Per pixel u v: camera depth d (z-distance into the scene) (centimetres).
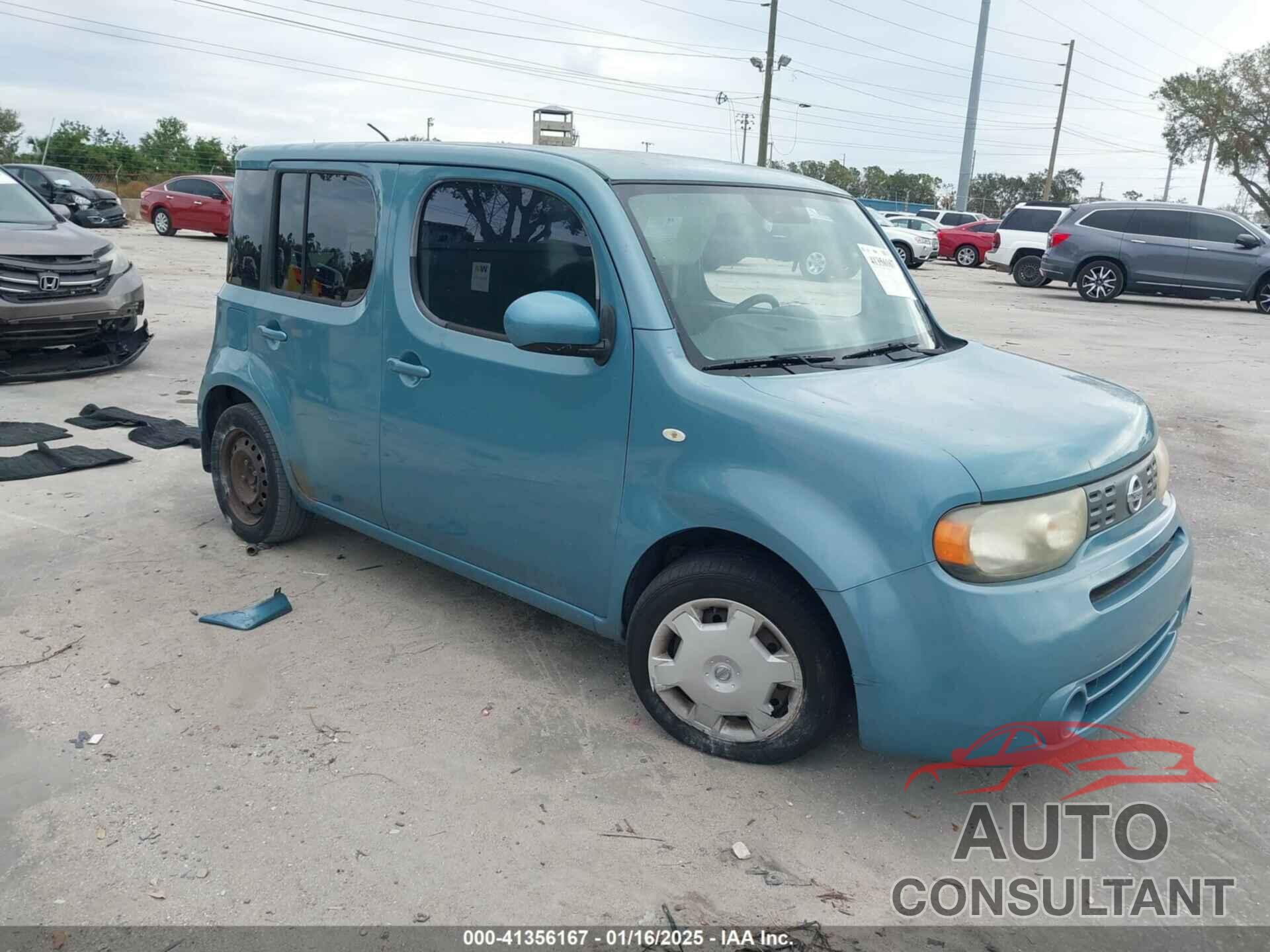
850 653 274
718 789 305
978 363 362
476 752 321
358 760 314
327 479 435
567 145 383
